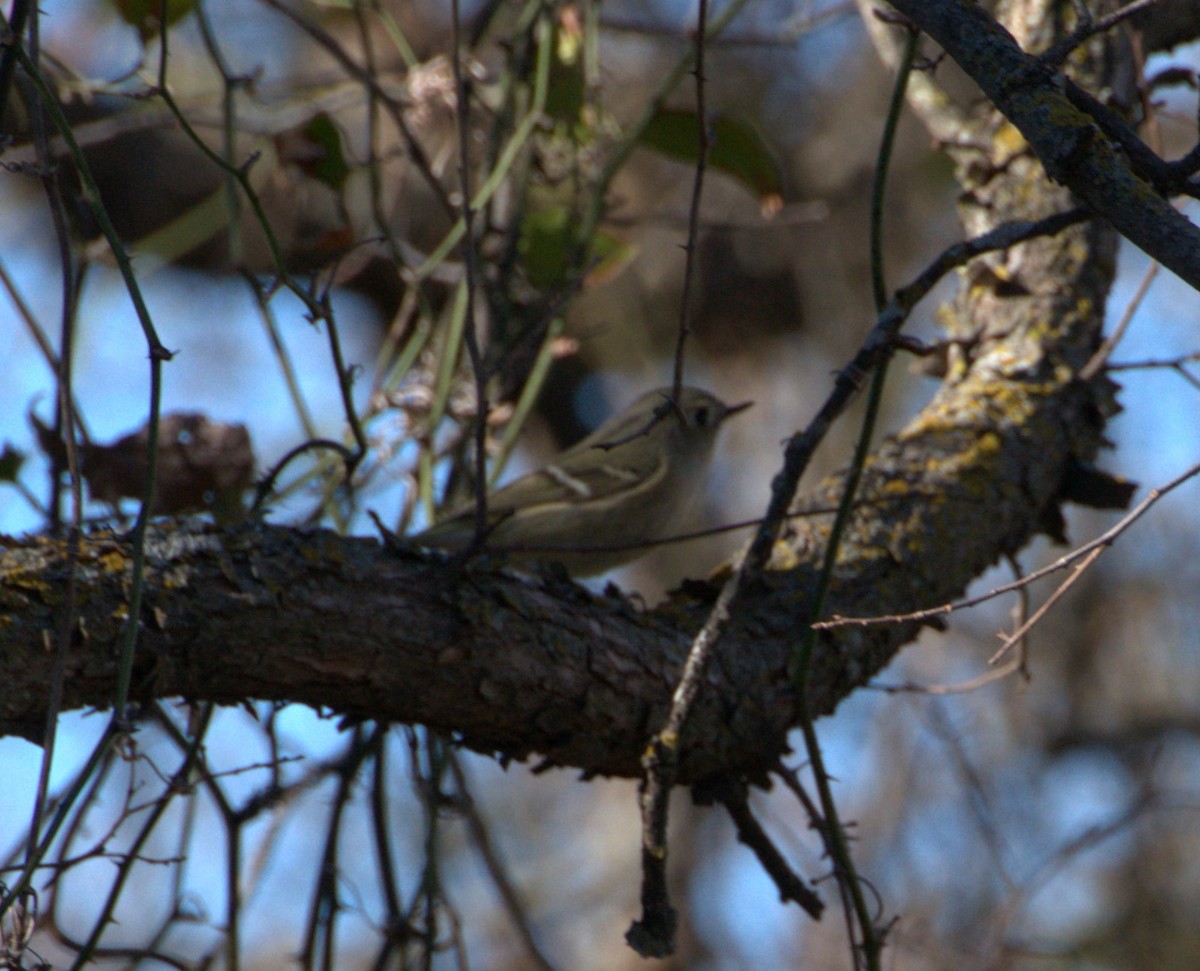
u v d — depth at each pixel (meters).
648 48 11.23
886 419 11.20
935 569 5.67
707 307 11.97
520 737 4.80
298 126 6.73
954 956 8.12
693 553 11.79
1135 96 6.14
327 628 4.34
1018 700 10.80
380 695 4.53
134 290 4.01
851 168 11.70
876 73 11.79
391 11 11.06
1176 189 3.72
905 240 11.59
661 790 4.56
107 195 11.31
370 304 12.55
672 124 6.94
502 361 5.43
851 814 10.26
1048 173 3.28
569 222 6.90
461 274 6.61
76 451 4.25
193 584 4.20
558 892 11.73
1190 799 10.07
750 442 11.83
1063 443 6.08
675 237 11.95
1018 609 5.81
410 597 4.50
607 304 12.12
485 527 4.48
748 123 6.83
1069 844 8.37
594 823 12.14
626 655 4.85
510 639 4.60
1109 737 10.85
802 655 4.84
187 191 11.37
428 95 6.77
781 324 11.95
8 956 3.83
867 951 4.61
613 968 11.05
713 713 4.98
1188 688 10.88
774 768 5.05
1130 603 11.04
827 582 4.82
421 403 6.75
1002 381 6.18
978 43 3.42
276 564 4.33
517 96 7.10
